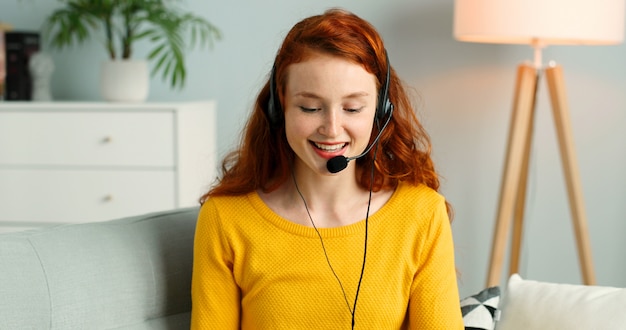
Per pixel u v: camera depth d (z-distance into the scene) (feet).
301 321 4.18
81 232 4.38
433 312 4.24
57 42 9.49
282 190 4.41
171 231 4.70
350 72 3.87
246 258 4.25
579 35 7.67
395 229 4.28
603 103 9.38
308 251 4.21
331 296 4.18
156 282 4.48
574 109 9.45
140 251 4.49
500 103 9.54
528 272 9.81
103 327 4.22
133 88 9.19
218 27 9.96
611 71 9.33
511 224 9.74
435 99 9.66
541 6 7.63
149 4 9.14
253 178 4.40
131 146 8.84
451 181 9.77
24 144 9.00
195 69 10.07
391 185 4.43
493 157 9.64
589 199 9.55
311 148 4.00
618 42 8.11
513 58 9.46
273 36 9.86
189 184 9.07
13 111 8.99
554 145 9.54
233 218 4.30
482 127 9.61
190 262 4.68
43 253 4.13
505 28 7.72
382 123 4.36
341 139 3.95
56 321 4.05
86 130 8.90
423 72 9.64
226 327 4.30
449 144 9.71
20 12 10.21
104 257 4.33
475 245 9.84
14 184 9.07
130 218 4.70
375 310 4.18
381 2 9.61
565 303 4.47
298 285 4.19
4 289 3.90
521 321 4.52
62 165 8.98
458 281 9.93
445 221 4.36
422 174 4.47
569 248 9.66
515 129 8.31
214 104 9.82
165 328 4.46
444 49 9.57
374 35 4.03
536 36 7.67
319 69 3.85
